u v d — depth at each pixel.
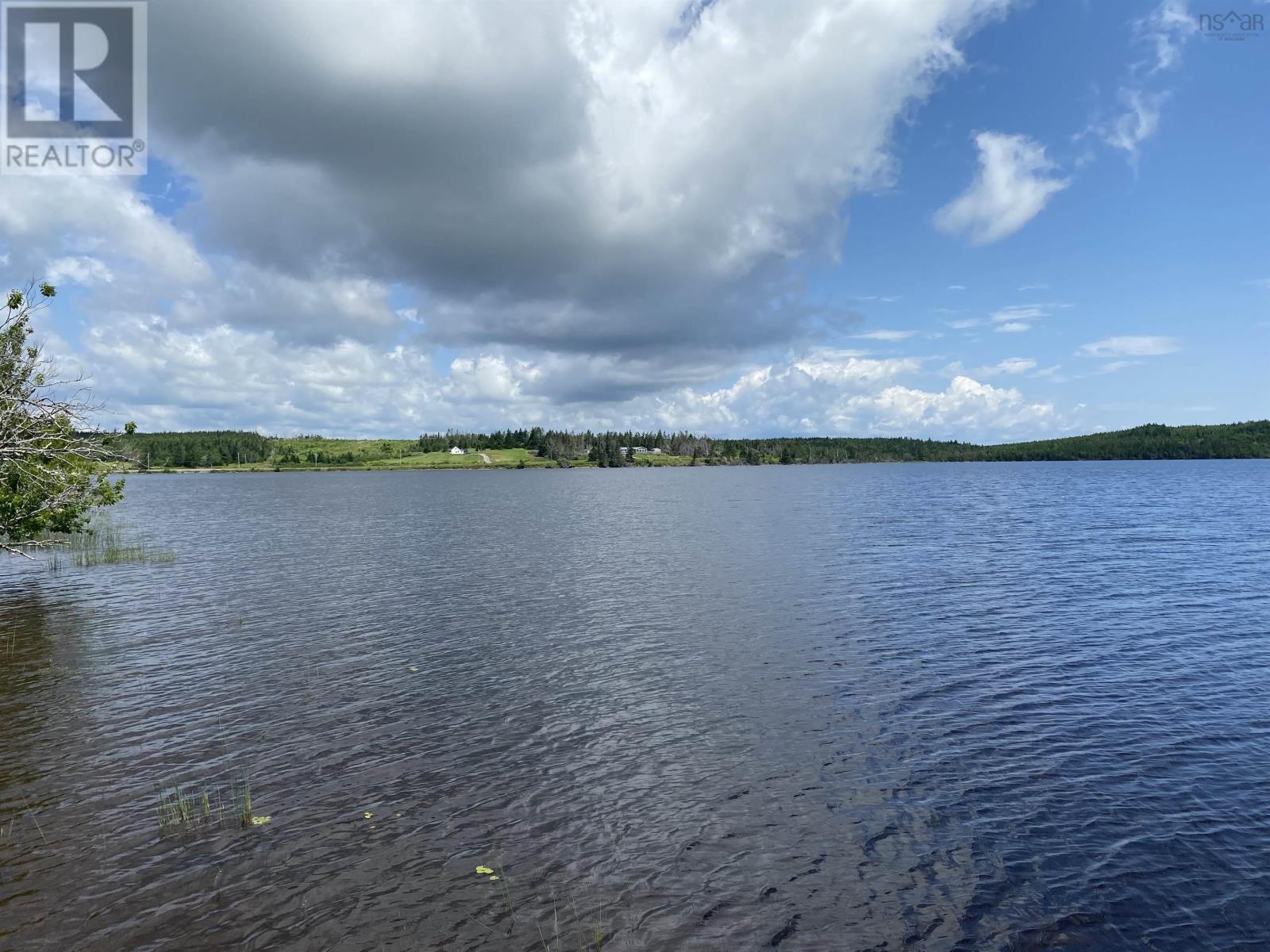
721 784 14.71
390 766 15.52
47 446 27.61
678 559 46.91
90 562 47.34
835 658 23.44
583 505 108.50
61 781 14.73
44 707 19.05
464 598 34.06
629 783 14.74
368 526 76.25
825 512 87.38
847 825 13.13
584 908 10.79
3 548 32.97
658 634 26.78
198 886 11.21
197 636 26.69
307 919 10.47
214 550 54.56
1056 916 10.59
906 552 48.78
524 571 42.56
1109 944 9.99
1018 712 18.45
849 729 17.50
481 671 22.23
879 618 28.98
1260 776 14.80
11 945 9.82
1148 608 30.11
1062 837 12.68
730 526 70.44
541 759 15.86
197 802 13.88
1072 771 15.15
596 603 32.69
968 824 13.12
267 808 13.66
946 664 22.61
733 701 19.47
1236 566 40.88
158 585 38.22
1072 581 36.88
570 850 12.31
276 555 51.38
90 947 9.82
